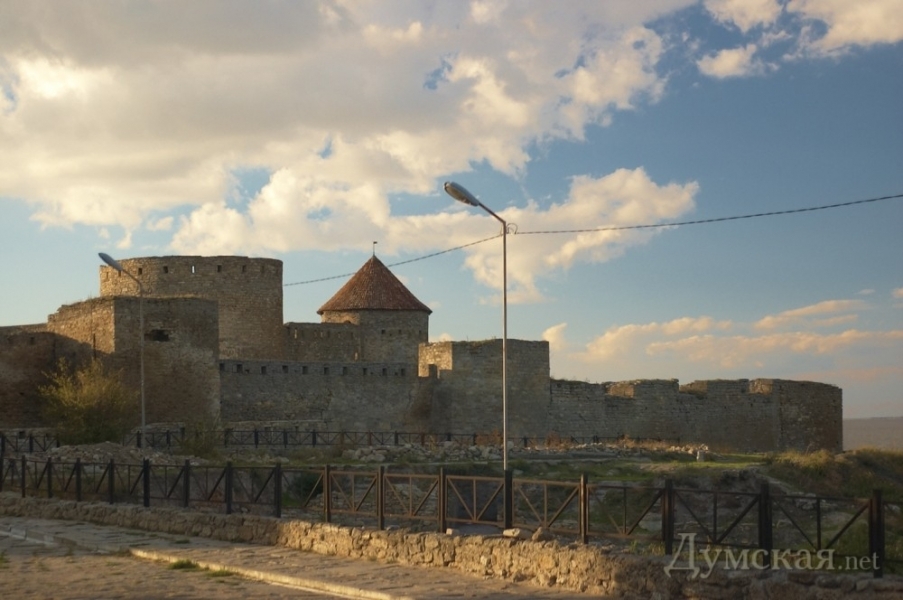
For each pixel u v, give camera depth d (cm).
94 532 2428
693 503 3431
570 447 5128
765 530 1543
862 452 5072
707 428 6825
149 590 1711
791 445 7256
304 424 5216
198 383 5044
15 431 4188
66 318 5159
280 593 1684
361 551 2002
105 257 4259
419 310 7269
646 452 5006
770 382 7162
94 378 4462
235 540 2259
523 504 3625
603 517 3356
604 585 1628
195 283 6091
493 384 6044
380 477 2067
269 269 6288
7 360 5047
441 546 1878
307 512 3011
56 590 1716
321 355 6694
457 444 5178
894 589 1350
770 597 1447
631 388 6581
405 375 5906
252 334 6188
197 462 3778
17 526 2561
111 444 3816
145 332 4969
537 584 1703
